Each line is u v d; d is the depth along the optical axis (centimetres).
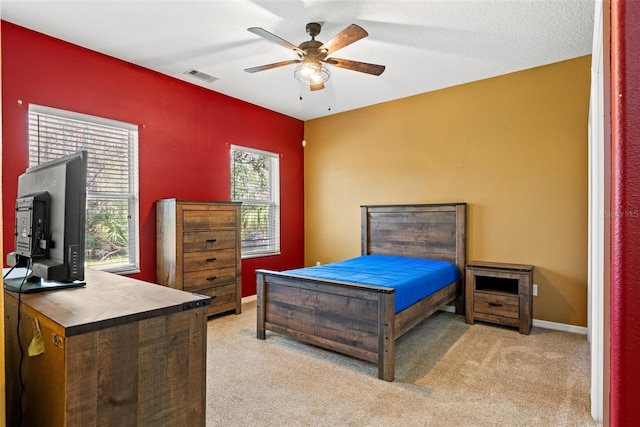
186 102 403
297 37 304
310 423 199
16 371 137
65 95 307
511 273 344
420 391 232
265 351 298
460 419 202
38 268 146
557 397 224
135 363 119
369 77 391
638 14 50
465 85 410
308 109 508
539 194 365
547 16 269
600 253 198
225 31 294
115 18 273
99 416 110
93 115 325
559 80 353
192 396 135
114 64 341
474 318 366
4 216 271
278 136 521
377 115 484
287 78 395
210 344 313
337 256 526
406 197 457
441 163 429
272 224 518
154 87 373
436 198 433
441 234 420
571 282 348
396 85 416
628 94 51
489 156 395
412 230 443
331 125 533
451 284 374
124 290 151
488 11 263
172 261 351
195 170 411
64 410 104
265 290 322
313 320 285
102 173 336
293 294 300
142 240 362
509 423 198
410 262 391
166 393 127
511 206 381
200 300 137
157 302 132
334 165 530
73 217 144
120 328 115
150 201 369
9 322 143
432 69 370
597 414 199
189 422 134
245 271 472
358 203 503
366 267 354
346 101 473
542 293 363
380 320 247
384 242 468
